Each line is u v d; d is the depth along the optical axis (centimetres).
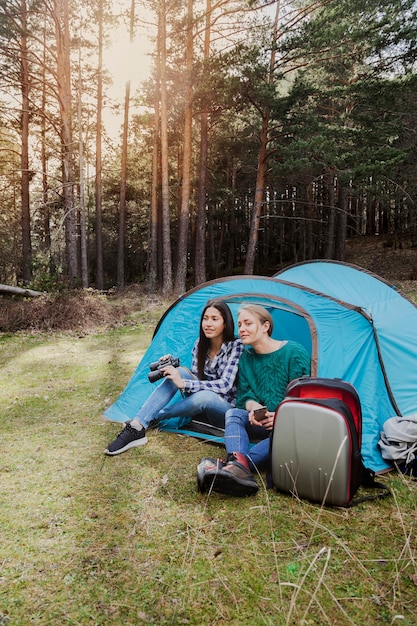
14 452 312
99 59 1808
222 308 323
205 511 234
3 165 2170
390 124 1481
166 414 330
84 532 217
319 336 317
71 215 1434
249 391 291
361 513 230
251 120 1855
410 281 1484
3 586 181
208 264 2872
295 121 1409
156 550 203
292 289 346
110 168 2655
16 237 2442
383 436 290
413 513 229
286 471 237
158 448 315
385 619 161
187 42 1397
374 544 204
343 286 441
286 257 2806
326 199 2328
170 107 1861
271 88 1281
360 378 320
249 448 276
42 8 1502
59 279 1098
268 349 293
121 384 489
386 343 349
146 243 2647
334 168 1374
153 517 229
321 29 1299
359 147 1435
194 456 301
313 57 1401
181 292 1454
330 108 1617
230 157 2220
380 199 1466
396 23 1363
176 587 179
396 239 2164
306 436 227
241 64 1264
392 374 337
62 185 1446
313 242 2502
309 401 229
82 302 938
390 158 1319
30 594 177
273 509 234
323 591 175
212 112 1523
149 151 2367
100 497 249
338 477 225
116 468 285
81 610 168
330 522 222
